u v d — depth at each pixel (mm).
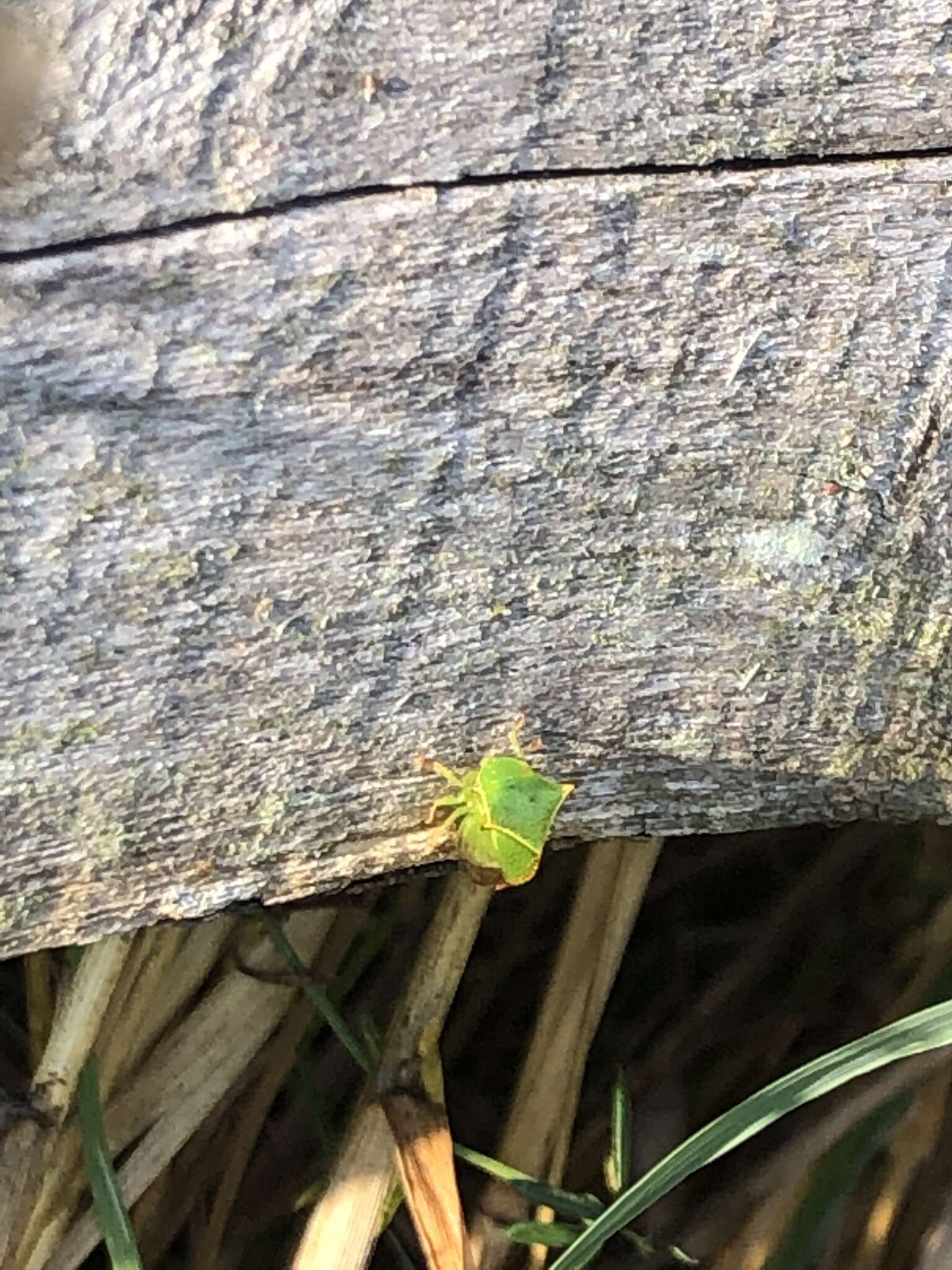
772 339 76
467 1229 103
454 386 74
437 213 71
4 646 71
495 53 71
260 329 71
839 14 73
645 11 72
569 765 81
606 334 74
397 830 79
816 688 81
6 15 67
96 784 74
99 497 71
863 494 78
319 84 70
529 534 76
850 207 75
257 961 102
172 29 68
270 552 73
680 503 77
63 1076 92
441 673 77
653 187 73
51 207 68
